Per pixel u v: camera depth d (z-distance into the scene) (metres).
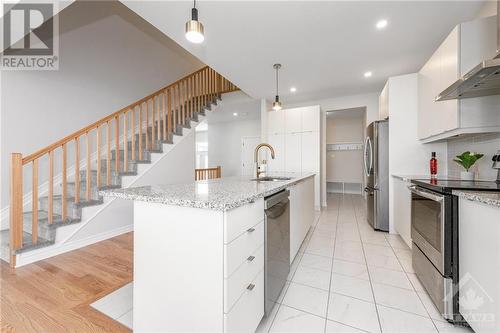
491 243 1.10
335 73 3.70
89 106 3.83
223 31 2.48
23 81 3.10
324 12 2.19
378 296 1.73
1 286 1.90
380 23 2.37
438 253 1.50
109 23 4.12
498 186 1.50
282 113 5.14
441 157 2.85
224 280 1.02
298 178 2.49
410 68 3.49
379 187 3.33
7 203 2.95
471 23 1.74
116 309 1.60
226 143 8.00
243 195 1.23
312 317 1.50
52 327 1.42
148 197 1.19
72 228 2.70
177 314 1.16
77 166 2.75
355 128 7.11
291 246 2.12
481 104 1.77
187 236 1.12
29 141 3.14
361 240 2.96
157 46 5.09
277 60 3.23
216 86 5.57
